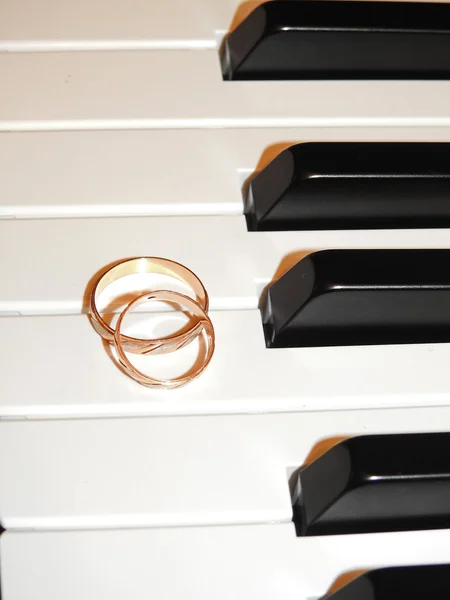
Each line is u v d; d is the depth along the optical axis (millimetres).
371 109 297
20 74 290
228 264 269
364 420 253
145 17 302
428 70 306
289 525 242
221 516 241
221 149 285
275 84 297
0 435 243
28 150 278
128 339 254
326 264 257
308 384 256
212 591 234
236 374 255
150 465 243
